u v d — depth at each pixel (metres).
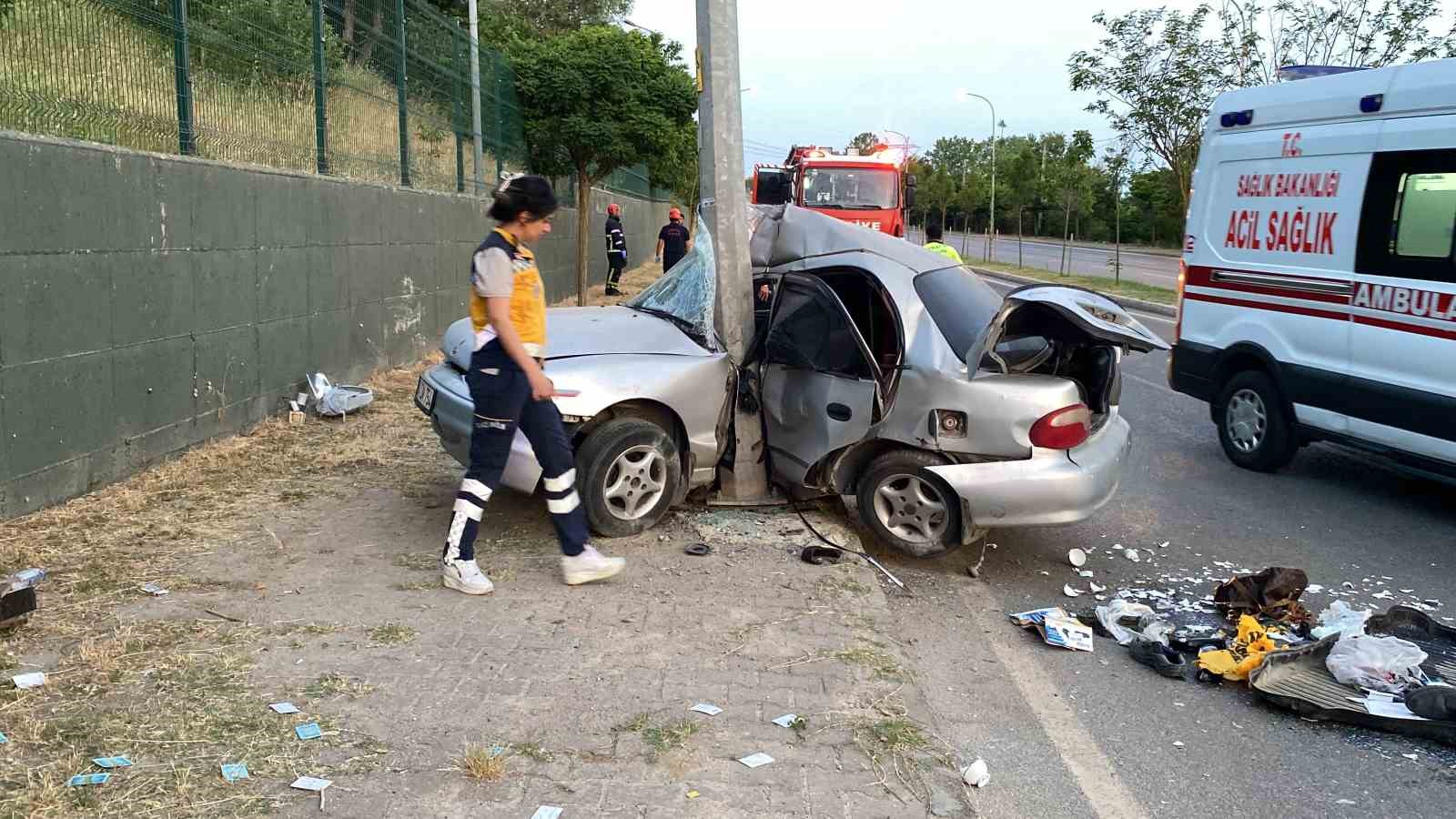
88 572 4.69
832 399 5.78
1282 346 7.94
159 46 7.02
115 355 6.14
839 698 3.82
